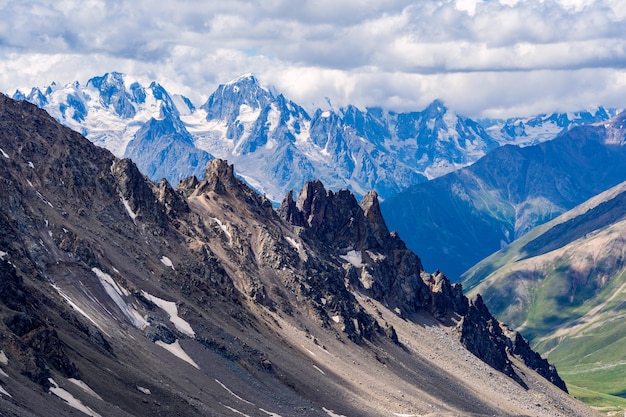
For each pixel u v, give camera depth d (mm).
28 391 186625
